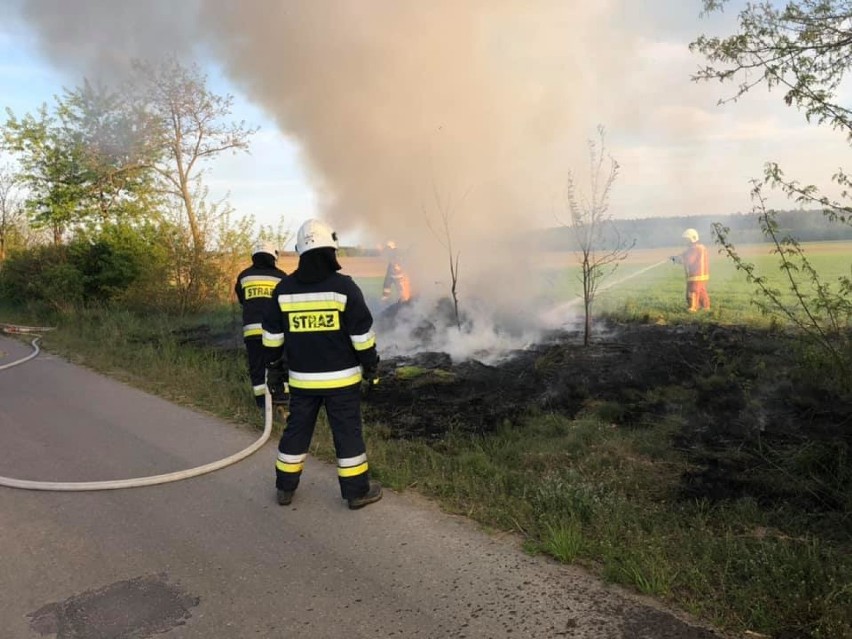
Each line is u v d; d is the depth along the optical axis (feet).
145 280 42.70
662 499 11.44
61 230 51.52
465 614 8.43
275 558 10.11
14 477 13.87
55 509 12.16
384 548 10.30
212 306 42.50
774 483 11.62
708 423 14.96
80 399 21.02
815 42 12.50
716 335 24.25
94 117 41.88
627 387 18.39
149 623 8.44
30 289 47.11
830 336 13.08
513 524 10.78
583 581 9.10
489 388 19.15
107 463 14.74
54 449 15.81
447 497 12.16
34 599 9.09
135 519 11.67
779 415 14.90
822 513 10.48
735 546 9.36
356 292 11.45
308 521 11.42
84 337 34.01
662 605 8.41
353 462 11.68
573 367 20.76
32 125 49.14
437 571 9.53
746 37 12.85
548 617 8.27
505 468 13.05
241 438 16.48
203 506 12.21
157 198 44.96
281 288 11.75
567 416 16.40
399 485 12.59
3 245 66.69
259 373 18.24
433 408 17.63
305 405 11.91
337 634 8.09
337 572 9.61
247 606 8.77
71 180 50.37
